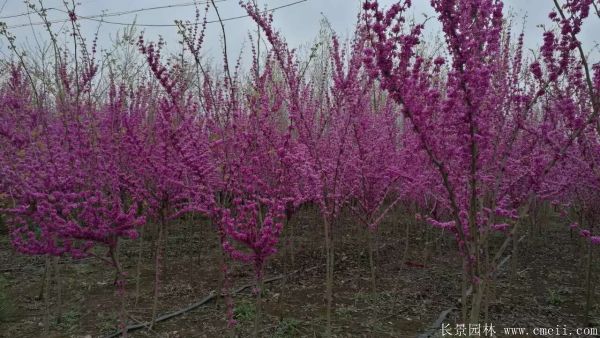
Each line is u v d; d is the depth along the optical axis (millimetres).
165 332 4969
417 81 2760
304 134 4285
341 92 4109
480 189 3162
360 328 5035
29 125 5355
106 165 4277
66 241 2877
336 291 6340
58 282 5305
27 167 3406
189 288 6422
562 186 4559
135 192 5230
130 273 7305
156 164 5082
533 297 6180
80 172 3564
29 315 5555
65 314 5484
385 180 4820
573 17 2602
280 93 4555
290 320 5121
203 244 9203
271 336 4777
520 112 3102
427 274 7137
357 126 4156
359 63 3930
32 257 8305
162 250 7703
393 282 6742
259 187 4312
